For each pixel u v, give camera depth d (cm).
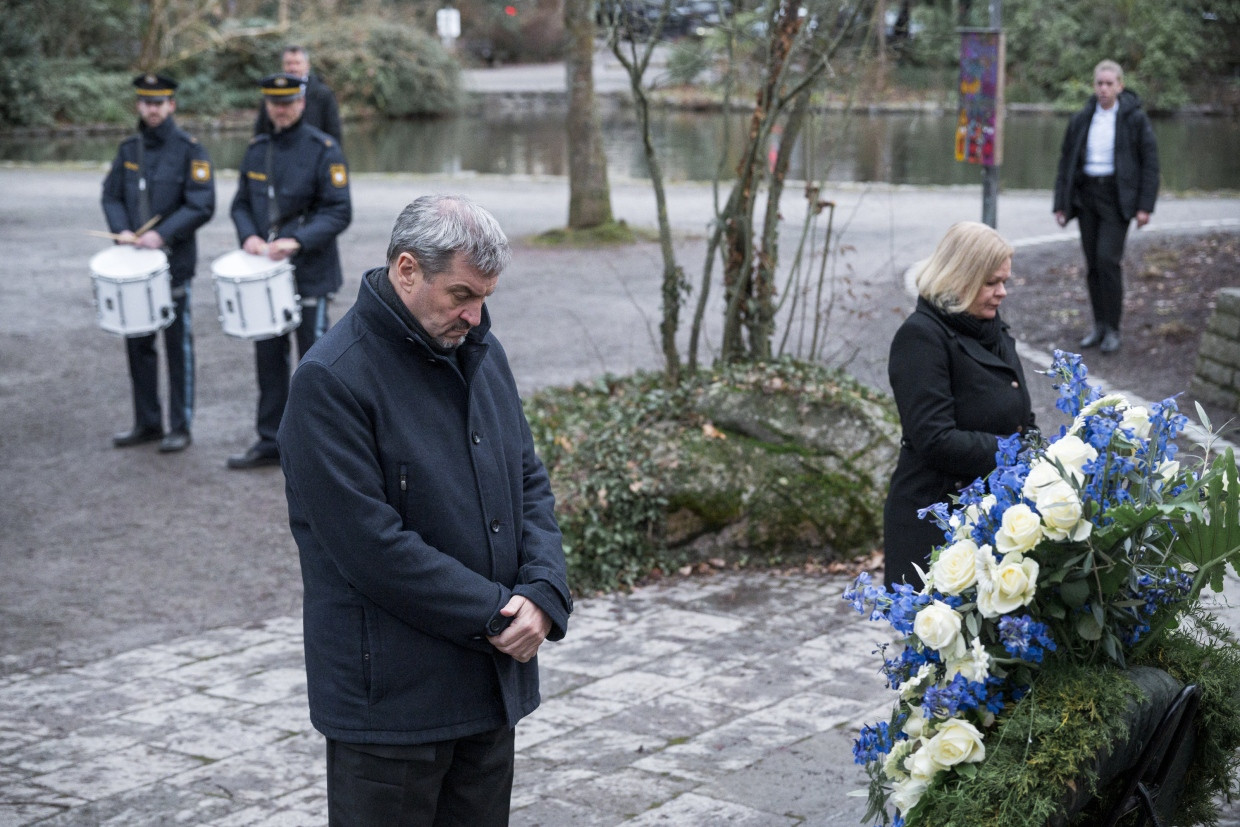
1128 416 260
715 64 701
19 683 490
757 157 679
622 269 1292
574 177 1470
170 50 3441
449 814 281
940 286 377
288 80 745
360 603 259
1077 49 3378
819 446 608
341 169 758
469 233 251
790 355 711
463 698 263
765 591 570
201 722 453
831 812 372
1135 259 1200
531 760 414
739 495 599
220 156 2625
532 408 730
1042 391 819
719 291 1175
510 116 3609
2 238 1516
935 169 2139
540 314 1102
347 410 254
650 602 563
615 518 596
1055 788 229
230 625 549
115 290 744
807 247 1306
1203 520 233
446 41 4169
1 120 3052
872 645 504
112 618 556
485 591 258
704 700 457
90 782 409
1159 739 242
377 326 261
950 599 249
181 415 796
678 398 648
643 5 674
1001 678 243
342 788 264
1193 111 3266
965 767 237
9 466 766
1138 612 249
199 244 1458
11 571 611
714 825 367
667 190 1861
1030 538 236
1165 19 3247
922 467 385
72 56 3388
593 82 1449
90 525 671
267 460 767
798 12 650
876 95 816
